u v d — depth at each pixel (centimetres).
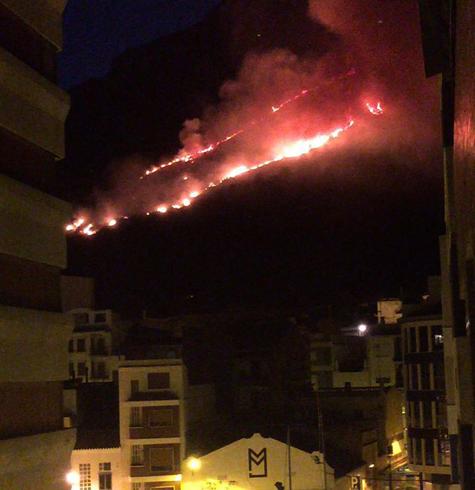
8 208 693
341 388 6328
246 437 4684
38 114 763
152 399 4709
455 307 1322
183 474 4678
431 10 1098
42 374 733
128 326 6475
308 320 7606
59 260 782
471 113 567
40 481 723
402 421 6091
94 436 4731
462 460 1334
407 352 4741
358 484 4878
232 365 6056
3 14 728
